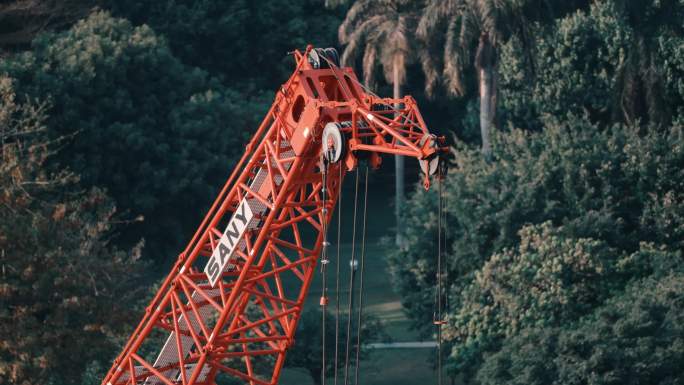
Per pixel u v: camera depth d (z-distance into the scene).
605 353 50.69
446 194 68.88
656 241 66.62
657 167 66.88
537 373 52.19
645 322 52.28
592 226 63.66
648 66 75.19
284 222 36.50
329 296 86.75
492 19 76.12
